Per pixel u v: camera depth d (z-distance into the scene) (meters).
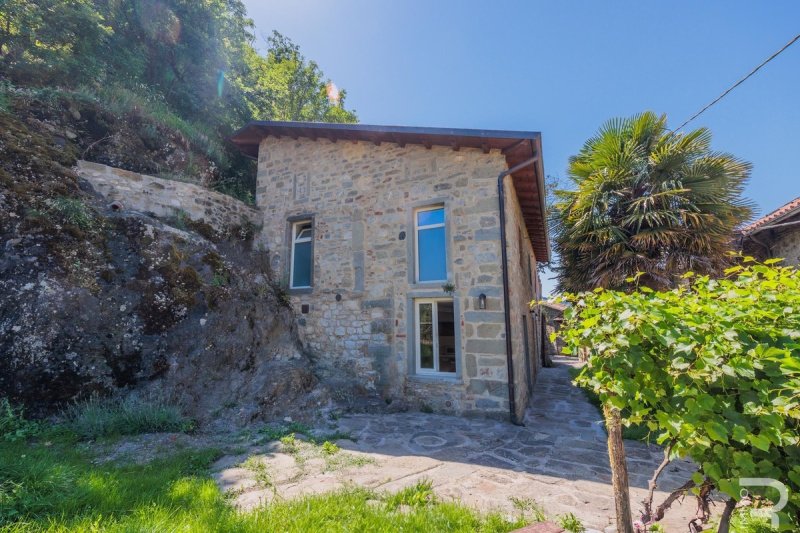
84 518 2.21
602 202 7.91
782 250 8.73
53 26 7.64
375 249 7.00
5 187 4.72
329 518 2.50
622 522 2.01
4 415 3.74
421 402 6.09
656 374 1.70
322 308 7.32
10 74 7.23
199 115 11.71
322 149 8.05
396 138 6.88
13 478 2.47
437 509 2.72
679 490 2.02
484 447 4.38
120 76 9.35
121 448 3.76
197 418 4.80
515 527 2.49
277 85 17.22
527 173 6.65
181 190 7.18
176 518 2.35
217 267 6.39
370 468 3.62
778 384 1.44
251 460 3.70
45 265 4.50
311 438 4.47
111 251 5.26
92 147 7.18
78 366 4.34
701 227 7.10
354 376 6.73
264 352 6.33
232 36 13.05
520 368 6.36
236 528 2.25
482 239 6.04
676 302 1.89
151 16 10.23
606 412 2.12
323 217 7.72
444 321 6.34
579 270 8.54
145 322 5.07
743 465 1.45
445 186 6.49
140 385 4.77
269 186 8.70
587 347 1.97
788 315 1.62
